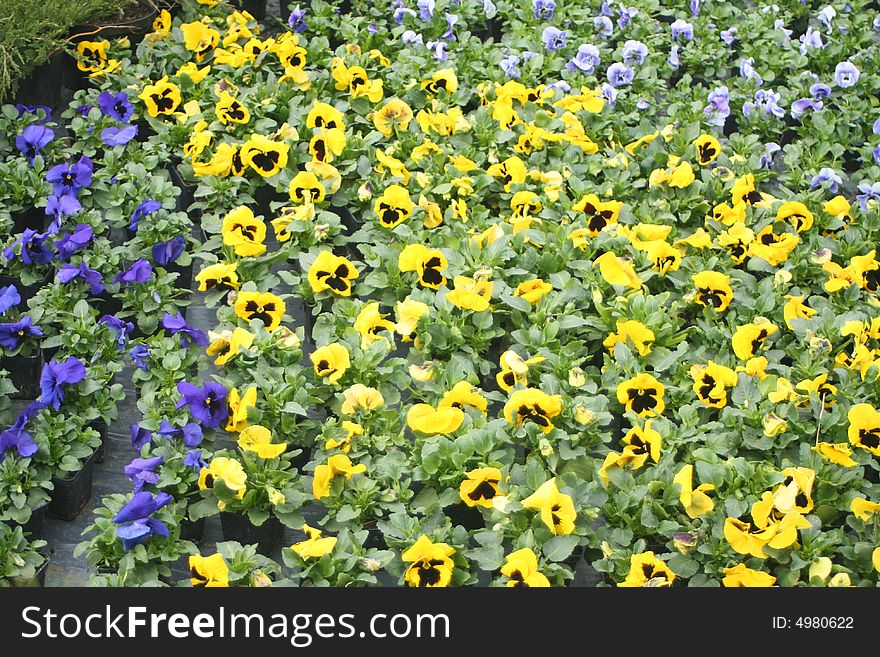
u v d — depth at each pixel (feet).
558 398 8.02
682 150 9.83
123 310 8.66
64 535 7.95
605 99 10.13
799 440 8.18
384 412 8.10
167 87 9.73
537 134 9.64
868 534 7.82
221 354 8.37
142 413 8.25
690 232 9.41
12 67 9.61
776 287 8.86
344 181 9.50
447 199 9.32
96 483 8.16
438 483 7.95
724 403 8.24
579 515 7.79
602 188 9.41
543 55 10.58
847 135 10.14
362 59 10.28
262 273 8.84
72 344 8.31
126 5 10.50
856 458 8.06
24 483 7.77
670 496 7.82
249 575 7.55
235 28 10.39
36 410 7.98
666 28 11.17
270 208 9.50
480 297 8.48
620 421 8.43
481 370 8.48
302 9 11.10
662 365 8.39
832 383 8.57
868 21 11.39
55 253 8.75
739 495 7.84
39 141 9.25
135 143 9.51
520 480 7.83
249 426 7.95
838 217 9.37
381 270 8.86
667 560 7.74
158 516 7.64
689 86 10.52
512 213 9.36
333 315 8.55
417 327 8.46
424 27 10.82
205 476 7.76
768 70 10.80
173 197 9.22
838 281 8.89
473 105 10.34
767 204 9.33
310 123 9.59
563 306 8.73
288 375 8.17
